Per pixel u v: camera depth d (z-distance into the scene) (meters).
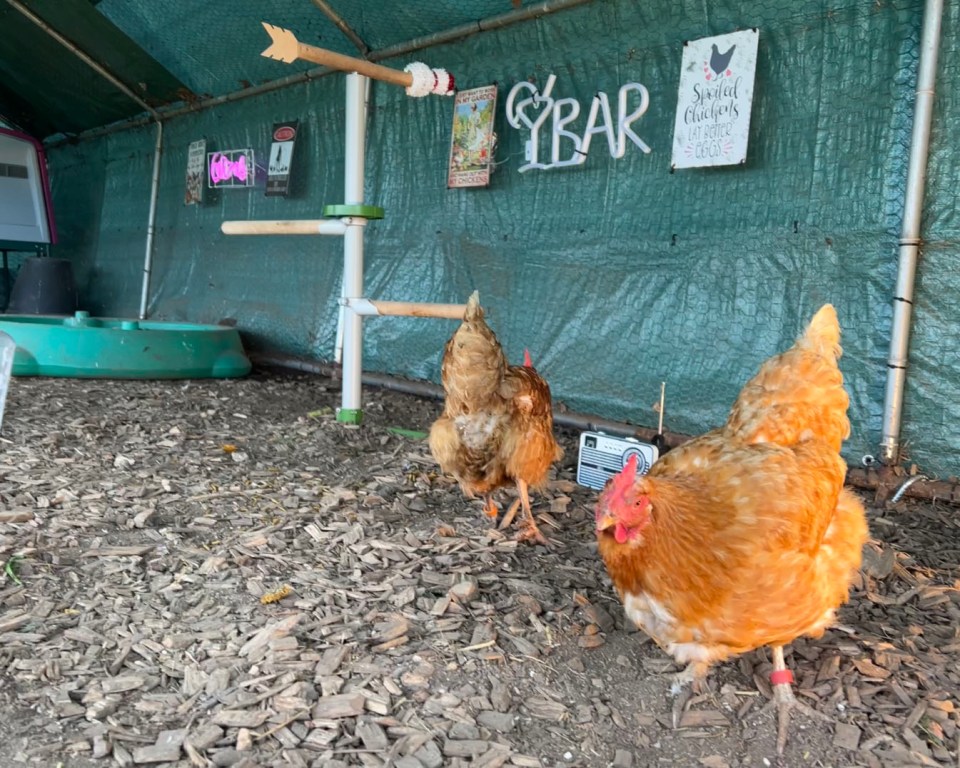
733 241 1.85
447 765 0.77
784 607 0.80
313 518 1.39
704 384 1.92
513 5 2.18
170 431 1.94
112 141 4.16
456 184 2.41
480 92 2.33
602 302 2.12
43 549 1.19
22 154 4.18
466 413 1.33
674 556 0.80
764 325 1.81
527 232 2.29
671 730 0.85
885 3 1.59
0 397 1.25
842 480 0.91
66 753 0.76
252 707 0.84
